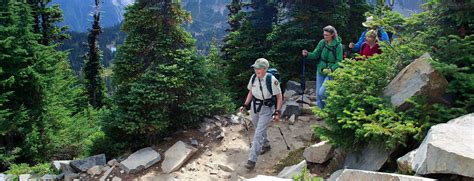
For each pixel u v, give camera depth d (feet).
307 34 40.32
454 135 12.02
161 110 25.89
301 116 29.14
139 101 25.67
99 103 95.55
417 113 15.30
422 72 16.16
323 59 24.79
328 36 24.11
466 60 16.20
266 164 22.45
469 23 17.39
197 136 26.68
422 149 12.82
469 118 13.33
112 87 28.55
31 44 44.93
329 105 18.03
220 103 28.84
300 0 42.32
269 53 40.68
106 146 26.50
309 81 37.70
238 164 22.81
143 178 21.76
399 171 14.03
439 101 15.92
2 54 38.47
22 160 39.11
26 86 42.45
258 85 20.70
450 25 18.11
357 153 17.13
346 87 18.34
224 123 28.32
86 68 96.02
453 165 10.78
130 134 26.05
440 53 16.66
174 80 25.58
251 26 46.70
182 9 28.96
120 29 29.04
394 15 20.27
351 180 12.21
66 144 41.73
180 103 27.22
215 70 30.32
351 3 45.68
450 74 16.07
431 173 11.59
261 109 21.08
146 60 28.19
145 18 27.63
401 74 17.40
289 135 26.03
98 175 22.54
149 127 24.88
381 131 14.29
